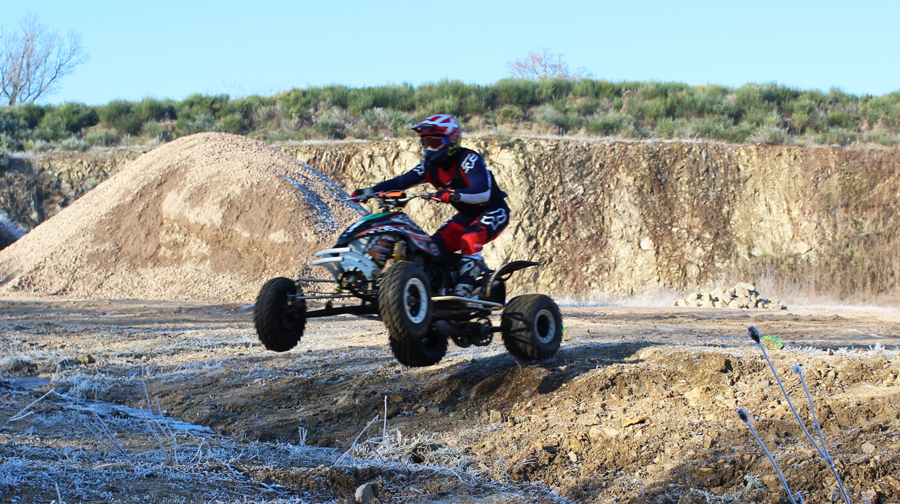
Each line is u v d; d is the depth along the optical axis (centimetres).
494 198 603
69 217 2508
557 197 3097
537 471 464
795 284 2830
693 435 473
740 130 3384
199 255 2209
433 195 550
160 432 559
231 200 2280
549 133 3516
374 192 560
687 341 1018
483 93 3903
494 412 560
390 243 532
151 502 370
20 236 3300
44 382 785
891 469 416
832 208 3008
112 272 2220
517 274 2941
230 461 461
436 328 577
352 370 752
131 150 3706
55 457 443
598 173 3166
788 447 448
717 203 3081
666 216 3052
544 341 627
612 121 3506
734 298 2230
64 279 2212
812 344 1056
